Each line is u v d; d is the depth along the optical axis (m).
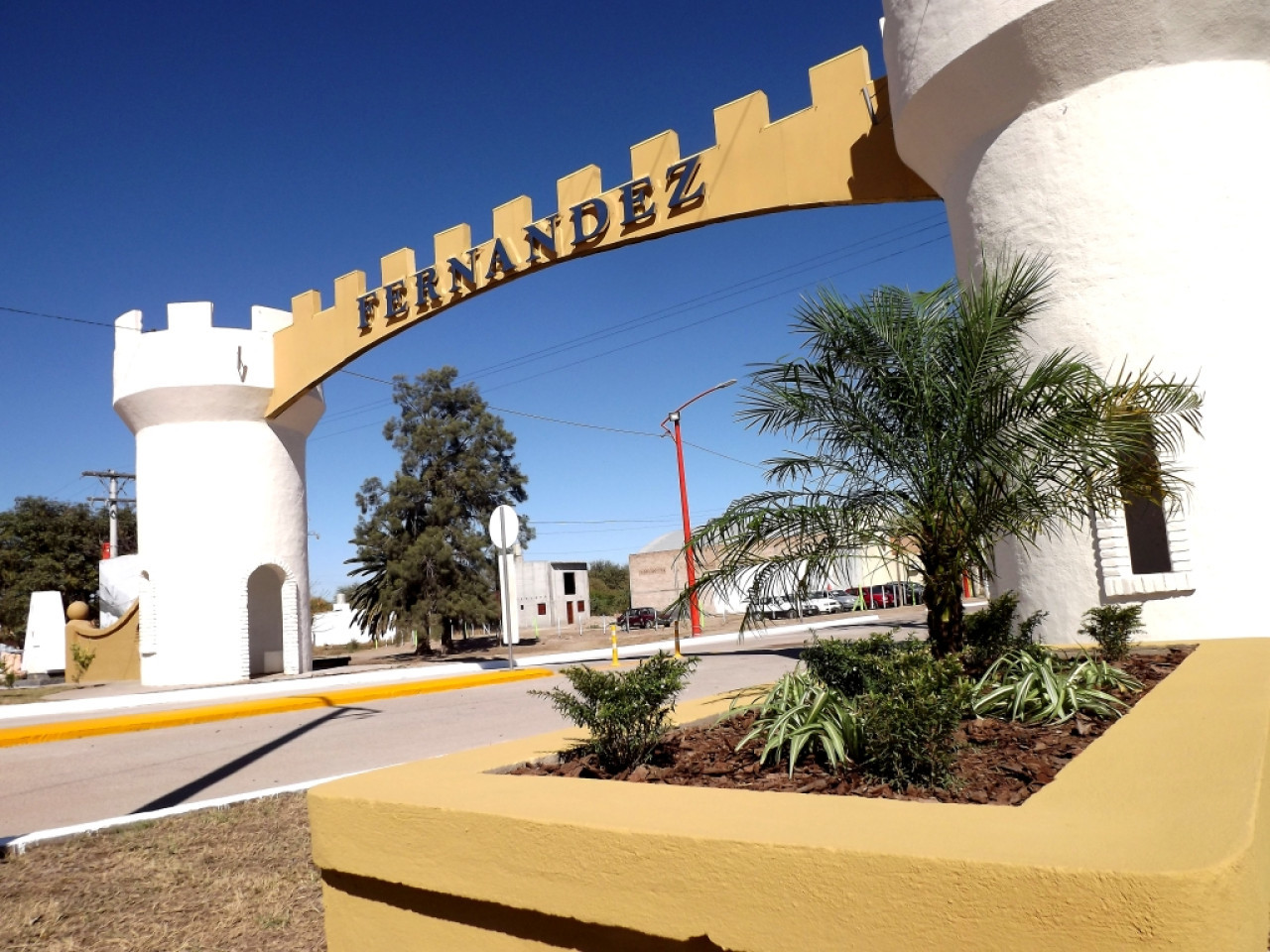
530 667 21.05
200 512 20.50
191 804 7.31
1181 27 9.83
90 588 48.03
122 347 21.52
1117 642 7.50
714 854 2.38
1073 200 10.41
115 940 4.55
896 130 12.48
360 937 3.29
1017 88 10.71
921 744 3.38
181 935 4.60
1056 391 5.48
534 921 2.82
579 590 58.97
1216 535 9.52
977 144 11.48
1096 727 4.34
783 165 14.77
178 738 12.01
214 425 20.84
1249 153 9.92
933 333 5.73
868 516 5.93
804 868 2.24
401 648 47.47
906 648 5.39
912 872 2.10
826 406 5.97
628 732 4.07
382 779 3.58
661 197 16.11
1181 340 9.79
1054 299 10.41
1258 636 9.27
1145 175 10.07
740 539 5.82
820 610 42.56
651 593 57.91
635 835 2.52
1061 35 10.08
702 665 18.00
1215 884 1.84
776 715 4.43
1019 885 1.97
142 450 21.23
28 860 5.88
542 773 4.01
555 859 2.69
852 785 3.48
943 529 5.74
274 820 6.75
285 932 4.61
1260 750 2.87
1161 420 8.73
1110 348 10.08
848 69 14.23
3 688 23.91
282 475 21.75
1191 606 9.52
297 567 21.91
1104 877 1.89
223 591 20.39
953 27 10.80
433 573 34.69
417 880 3.04
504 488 37.91
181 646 20.14
